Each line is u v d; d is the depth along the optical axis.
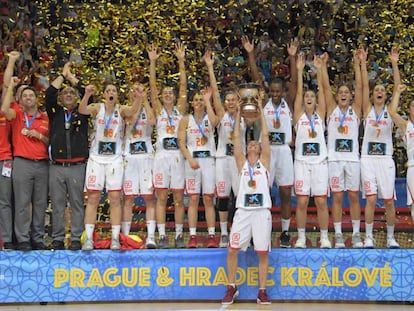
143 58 11.16
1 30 13.54
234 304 9.12
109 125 9.32
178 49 9.89
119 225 9.37
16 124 9.16
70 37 12.11
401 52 11.72
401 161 12.41
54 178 9.18
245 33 14.49
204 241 10.00
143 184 9.59
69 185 9.19
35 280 9.16
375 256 9.22
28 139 9.15
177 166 9.62
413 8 11.99
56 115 9.21
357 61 9.66
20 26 13.54
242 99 9.46
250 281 9.28
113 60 10.99
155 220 9.84
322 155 9.45
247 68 13.34
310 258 9.26
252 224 9.00
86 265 9.23
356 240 9.52
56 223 9.31
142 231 11.34
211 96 10.40
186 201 11.70
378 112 9.54
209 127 9.66
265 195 8.99
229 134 9.61
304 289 9.25
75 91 9.38
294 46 10.37
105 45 11.21
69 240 9.75
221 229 9.70
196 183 9.61
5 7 13.74
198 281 9.30
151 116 9.59
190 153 9.64
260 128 9.72
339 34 13.86
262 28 14.98
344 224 11.42
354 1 14.37
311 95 9.55
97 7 11.62
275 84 9.76
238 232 9.00
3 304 9.25
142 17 11.09
